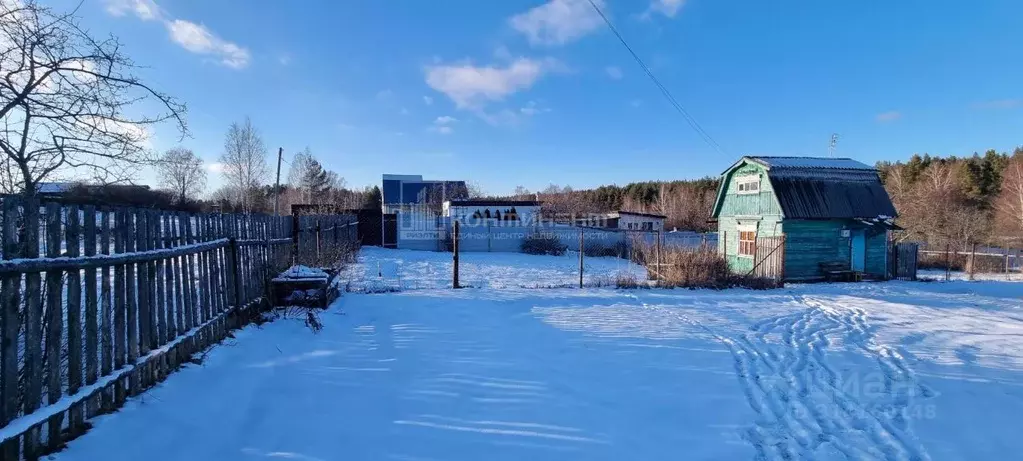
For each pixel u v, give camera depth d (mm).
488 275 15781
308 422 3572
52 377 2879
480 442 3430
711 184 64812
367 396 4141
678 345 6402
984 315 9336
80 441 2943
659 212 53531
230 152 32062
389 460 3115
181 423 3342
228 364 4578
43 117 4176
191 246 4609
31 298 2746
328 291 7871
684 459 3336
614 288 11938
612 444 3506
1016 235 34906
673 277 12594
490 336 6543
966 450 3584
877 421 4090
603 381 4871
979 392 4824
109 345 3396
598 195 78312
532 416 3924
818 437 3771
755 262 14570
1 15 3855
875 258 16828
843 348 6637
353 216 23000
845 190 16734
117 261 3428
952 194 43438
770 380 5113
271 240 7621
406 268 17031
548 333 6906
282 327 6148
